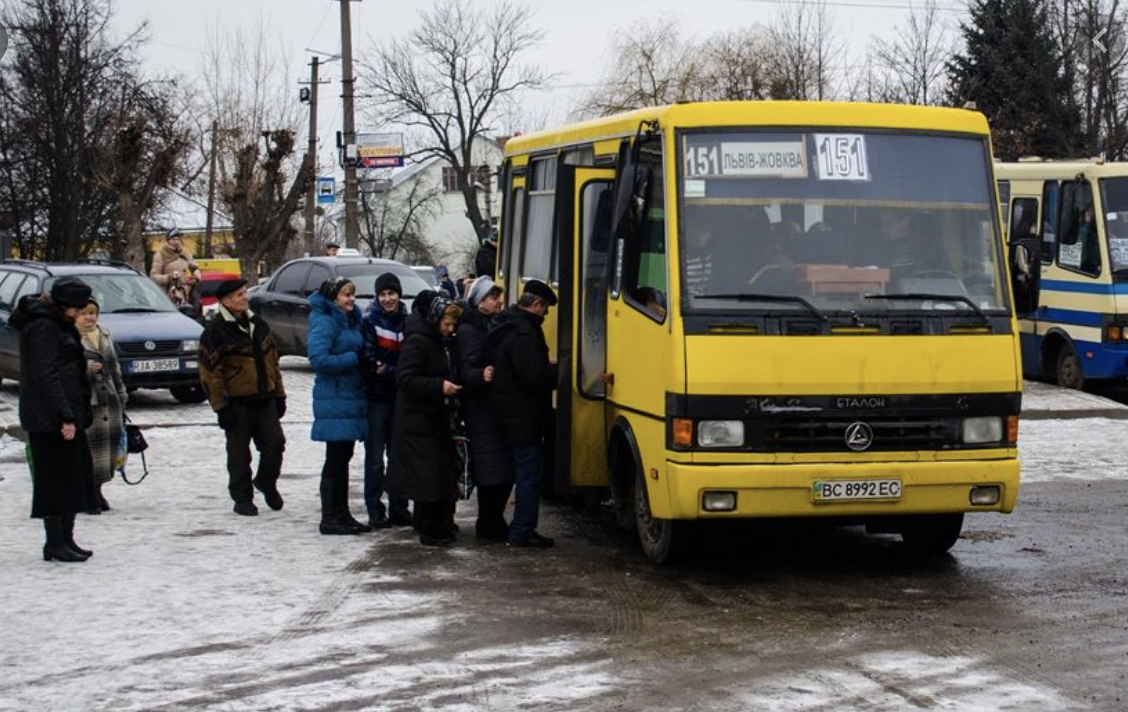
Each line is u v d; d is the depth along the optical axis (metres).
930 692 7.11
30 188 44.31
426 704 6.98
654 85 48.72
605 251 10.88
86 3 44.41
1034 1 43.75
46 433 10.25
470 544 11.20
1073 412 19.62
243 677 7.48
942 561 10.48
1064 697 7.02
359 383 11.48
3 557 10.67
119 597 9.32
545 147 12.51
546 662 7.74
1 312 21.53
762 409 9.18
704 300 9.28
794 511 9.22
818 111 9.79
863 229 9.61
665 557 10.13
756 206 9.54
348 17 39.09
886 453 9.33
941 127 9.96
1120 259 21.47
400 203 83.25
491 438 10.98
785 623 8.60
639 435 9.93
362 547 11.03
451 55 66.31
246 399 12.39
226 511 12.69
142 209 39.19
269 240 44.91
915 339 9.38
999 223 9.83
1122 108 40.38
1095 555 10.66
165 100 45.66
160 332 20.36
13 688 7.32
